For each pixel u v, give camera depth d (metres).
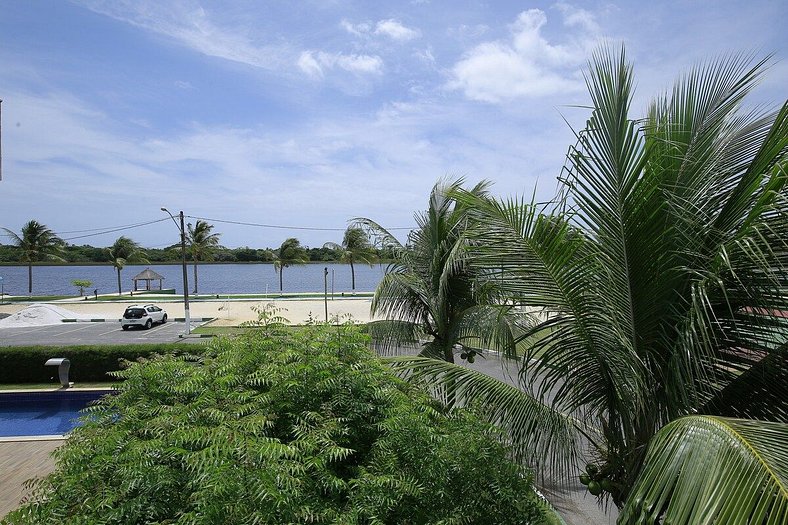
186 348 16.08
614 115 4.10
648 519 3.20
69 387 15.18
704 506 2.75
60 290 75.81
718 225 4.26
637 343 4.52
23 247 59.56
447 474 4.18
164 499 4.02
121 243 65.75
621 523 3.47
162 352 16.09
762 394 4.18
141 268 157.75
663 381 4.45
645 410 4.54
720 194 4.38
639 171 4.06
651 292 4.36
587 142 4.25
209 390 5.45
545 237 4.41
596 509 7.37
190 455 3.90
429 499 4.11
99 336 27.81
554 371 5.04
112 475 4.21
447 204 9.83
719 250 3.85
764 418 4.14
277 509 3.38
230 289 73.12
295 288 75.62
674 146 4.34
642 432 4.63
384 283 10.01
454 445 4.35
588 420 5.44
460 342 10.31
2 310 41.94
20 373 15.98
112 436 4.57
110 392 14.64
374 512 3.78
